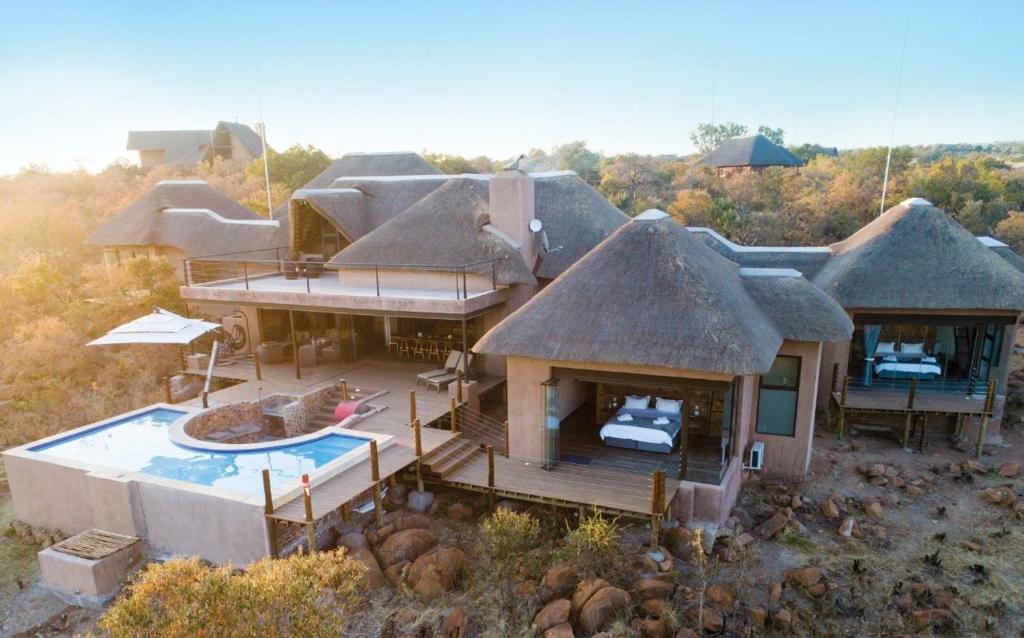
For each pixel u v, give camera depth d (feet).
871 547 42.16
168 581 24.52
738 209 159.43
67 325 80.48
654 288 43.70
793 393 50.29
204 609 23.30
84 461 46.09
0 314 84.79
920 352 63.72
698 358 39.45
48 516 46.60
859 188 163.53
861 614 35.29
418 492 46.26
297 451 48.08
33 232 124.67
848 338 48.29
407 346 74.02
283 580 25.17
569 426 54.29
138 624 23.06
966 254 58.13
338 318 73.00
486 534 38.22
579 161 257.75
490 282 62.44
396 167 105.19
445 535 43.01
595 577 36.24
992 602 36.19
